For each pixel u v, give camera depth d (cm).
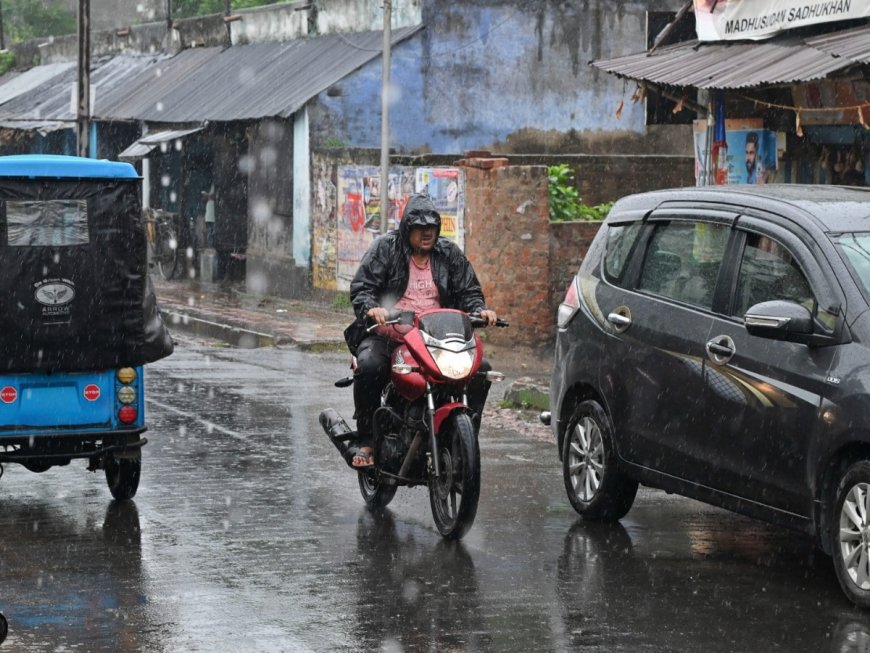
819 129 2075
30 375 1167
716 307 1020
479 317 1097
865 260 938
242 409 1753
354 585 928
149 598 892
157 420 1658
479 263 2517
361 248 3145
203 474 1329
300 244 3428
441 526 1063
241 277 3956
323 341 2573
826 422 895
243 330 2798
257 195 3669
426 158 3112
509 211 2448
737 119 2216
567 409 1182
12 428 1163
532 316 2456
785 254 978
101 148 4531
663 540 1074
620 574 966
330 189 3275
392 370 1066
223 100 3706
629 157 3266
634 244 1135
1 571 963
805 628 838
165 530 1093
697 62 2059
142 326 1192
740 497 974
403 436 1098
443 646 796
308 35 3819
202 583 930
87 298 1172
